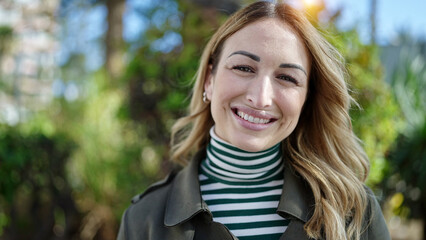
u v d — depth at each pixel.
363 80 2.81
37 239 3.55
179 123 1.93
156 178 3.33
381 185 3.78
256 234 1.49
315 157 1.63
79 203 3.62
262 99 1.41
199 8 3.25
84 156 3.52
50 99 4.27
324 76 1.58
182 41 3.19
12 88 4.68
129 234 1.58
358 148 1.78
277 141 1.52
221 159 1.56
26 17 5.93
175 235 1.49
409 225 4.22
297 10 1.51
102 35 5.92
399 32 5.43
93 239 3.60
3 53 5.43
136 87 3.25
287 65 1.44
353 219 1.52
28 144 3.52
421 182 3.86
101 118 3.61
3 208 3.49
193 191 1.53
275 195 1.55
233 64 1.45
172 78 3.10
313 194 1.55
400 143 3.89
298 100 1.47
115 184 3.51
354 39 2.86
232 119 1.47
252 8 1.51
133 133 3.50
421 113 3.96
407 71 4.22
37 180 3.54
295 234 1.46
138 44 3.46
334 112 1.64
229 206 1.53
